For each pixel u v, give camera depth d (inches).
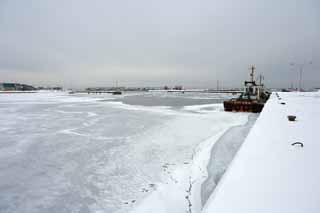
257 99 1112.8
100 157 353.7
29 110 1094.4
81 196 233.3
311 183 136.2
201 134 505.4
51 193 242.2
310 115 423.8
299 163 170.2
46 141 459.8
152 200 218.1
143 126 626.2
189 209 199.0
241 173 153.3
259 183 137.3
